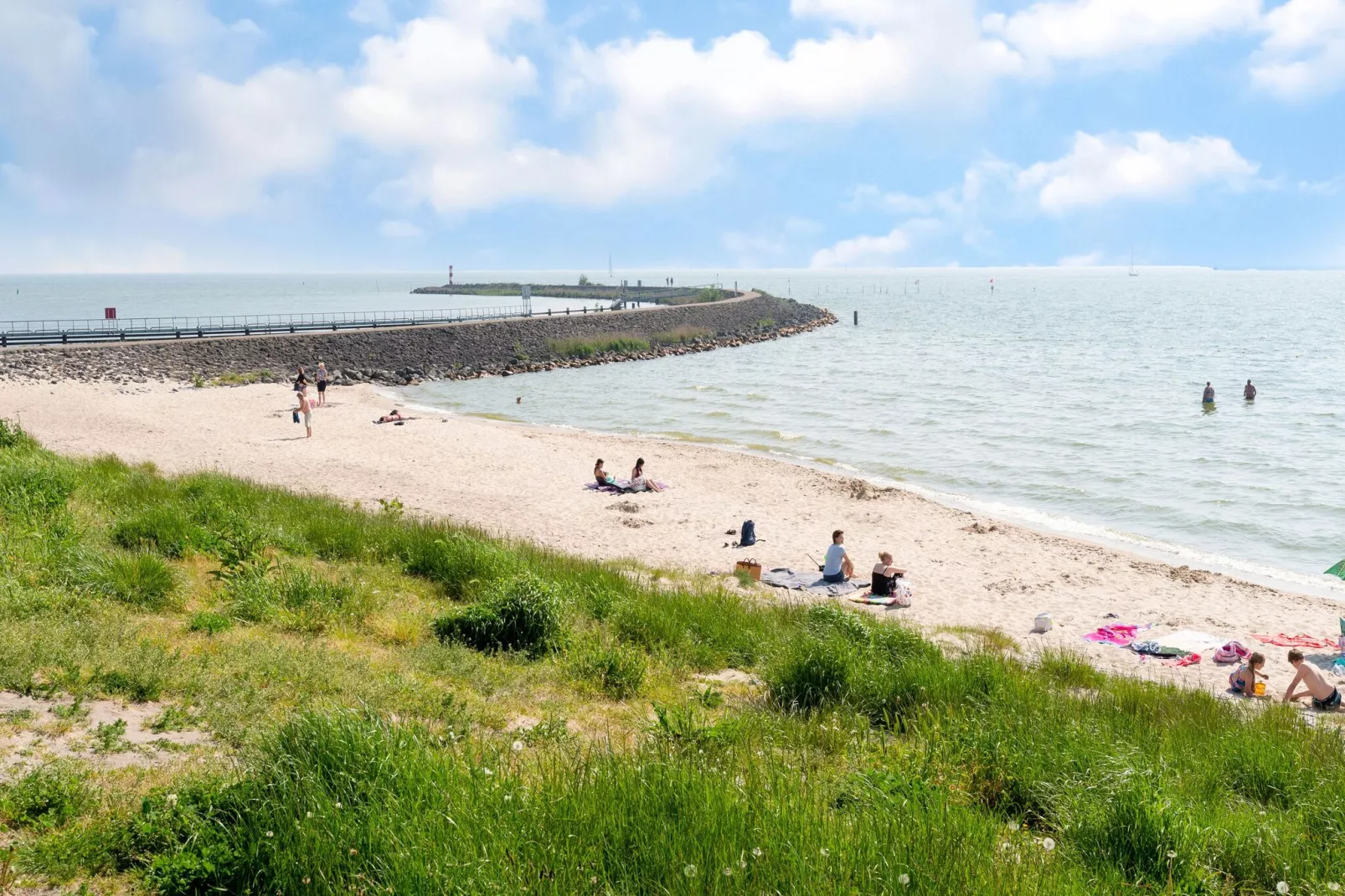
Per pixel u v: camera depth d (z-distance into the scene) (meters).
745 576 21.16
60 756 6.53
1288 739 10.31
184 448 34.59
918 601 21.05
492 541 19.11
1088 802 6.92
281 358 63.84
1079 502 31.73
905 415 49.44
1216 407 50.94
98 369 54.06
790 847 4.96
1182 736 10.23
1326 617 20.53
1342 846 6.75
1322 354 80.56
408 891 4.54
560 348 79.00
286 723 6.63
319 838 4.93
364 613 12.48
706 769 6.23
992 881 5.01
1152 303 199.50
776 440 42.62
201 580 13.03
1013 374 67.12
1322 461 37.09
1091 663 16.58
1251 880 6.17
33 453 22.72
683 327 97.69
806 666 10.76
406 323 80.75
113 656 8.68
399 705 8.59
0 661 8.01
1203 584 22.70
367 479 30.97
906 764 7.88
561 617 12.93
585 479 32.78
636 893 4.70
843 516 28.77
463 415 49.84
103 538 14.24
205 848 4.97
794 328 112.62
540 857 4.89
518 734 8.31
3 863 5.06
